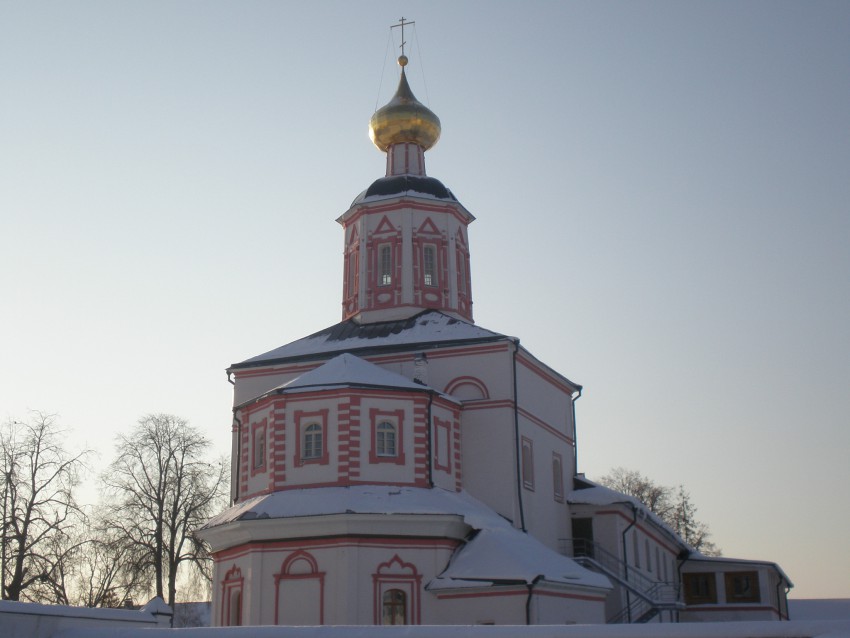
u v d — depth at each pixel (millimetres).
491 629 26391
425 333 53969
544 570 42281
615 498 56625
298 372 54125
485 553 43156
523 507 49906
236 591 44656
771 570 68875
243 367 54844
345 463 44594
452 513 43281
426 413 46781
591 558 55156
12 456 56281
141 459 63969
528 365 53906
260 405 47500
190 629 28609
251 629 28188
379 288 57750
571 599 43750
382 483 44906
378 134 62656
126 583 61031
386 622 42438
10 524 54844
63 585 55375
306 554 43031
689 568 68562
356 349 53156
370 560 42688
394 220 58625
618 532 56406
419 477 45594
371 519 42594
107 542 60906
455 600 42250
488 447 50062
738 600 67188
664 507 103938
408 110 61906
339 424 45188
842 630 24016
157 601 34469
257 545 43750
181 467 64062
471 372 51375
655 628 25484
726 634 25078
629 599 51938
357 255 59156
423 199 58906
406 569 42906
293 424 45781
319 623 42000
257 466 47156
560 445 57438
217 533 45188
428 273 58312
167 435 64625
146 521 62281
